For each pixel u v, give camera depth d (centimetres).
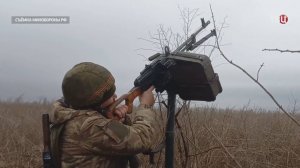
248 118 566
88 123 233
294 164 453
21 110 1349
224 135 475
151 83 262
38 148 675
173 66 265
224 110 539
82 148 233
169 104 281
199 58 263
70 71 240
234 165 452
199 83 266
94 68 239
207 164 442
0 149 659
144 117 250
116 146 233
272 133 518
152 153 262
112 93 244
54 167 241
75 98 236
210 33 316
